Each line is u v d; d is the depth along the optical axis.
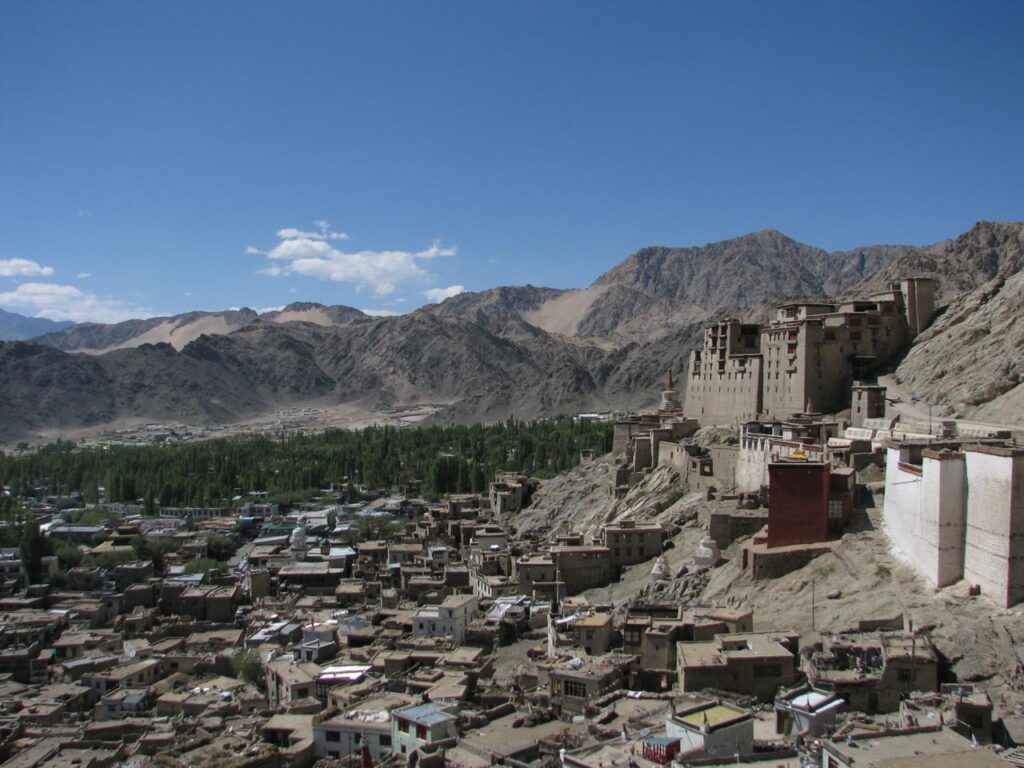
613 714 96.44
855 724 80.38
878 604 112.75
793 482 138.00
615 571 171.00
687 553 162.38
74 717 146.38
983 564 106.38
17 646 180.00
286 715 124.25
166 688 157.75
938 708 84.75
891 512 131.00
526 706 107.19
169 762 114.12
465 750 93.12
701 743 74.06
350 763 105.25
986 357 191.88
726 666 100.19
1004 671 93.94
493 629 147.75
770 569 133.75
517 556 193.25
